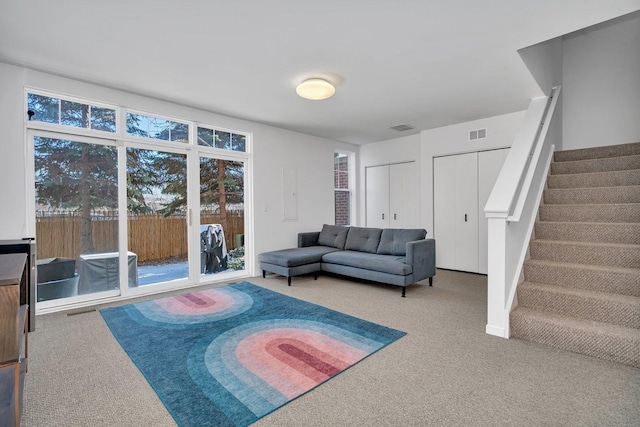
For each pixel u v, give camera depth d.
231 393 1.83
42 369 2.10
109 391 1.85
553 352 2.29
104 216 3.66
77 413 1.65
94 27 2.37
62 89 3.27
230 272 4.79
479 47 2.70
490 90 3.70
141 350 2.38
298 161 5.64
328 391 1.84
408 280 3.80
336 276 4.98
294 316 3.10
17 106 3.03
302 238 5.43
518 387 1.86
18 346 1.22
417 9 2.16
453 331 2.71
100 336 2.64
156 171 4.05
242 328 2.80
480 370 2.05
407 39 2.56
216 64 2.99
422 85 3.53
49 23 2.31
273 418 1.61
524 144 3.20
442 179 5.43
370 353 2.31
